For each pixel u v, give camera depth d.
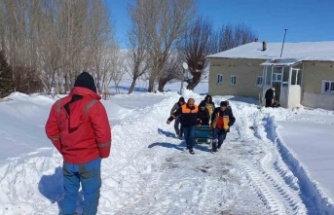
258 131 15.19
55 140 4.65
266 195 7.10
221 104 11.17
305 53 30.41
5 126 10.21
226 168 9.19
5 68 17.97
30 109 14.06
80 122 4.42
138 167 8.78
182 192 7.16
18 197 5.52
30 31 26.86
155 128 14.56
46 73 27.59
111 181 6.91
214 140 10.99
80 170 4.57
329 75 27.17
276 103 26.81
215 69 34.78
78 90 4.51
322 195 6.43
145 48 39.62
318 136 13.91
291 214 6.16
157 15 39.19
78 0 29.80
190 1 39.97
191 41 45.09
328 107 27.05
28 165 6.21
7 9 25.78
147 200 6.60
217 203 6.64
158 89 43.62
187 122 10.71
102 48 34.06
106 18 33.78
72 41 29.39
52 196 5.94
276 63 27.66
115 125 12.76
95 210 4.73
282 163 9.70
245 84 32.84
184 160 9.88
